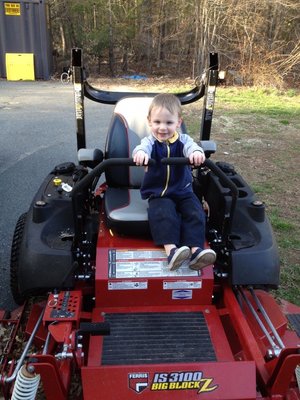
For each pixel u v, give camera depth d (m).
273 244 2.78
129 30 15.60
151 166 2.69
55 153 6.76
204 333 2.47
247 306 2.71
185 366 2.10
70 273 2.57
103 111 9.84
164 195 2.73
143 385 2.06
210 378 2.08
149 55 16.36
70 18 15.58
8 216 4.62
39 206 2.84
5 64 14.06
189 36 15.70
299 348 2.00
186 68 16.33
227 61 14.62
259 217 2.92
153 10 15.60
